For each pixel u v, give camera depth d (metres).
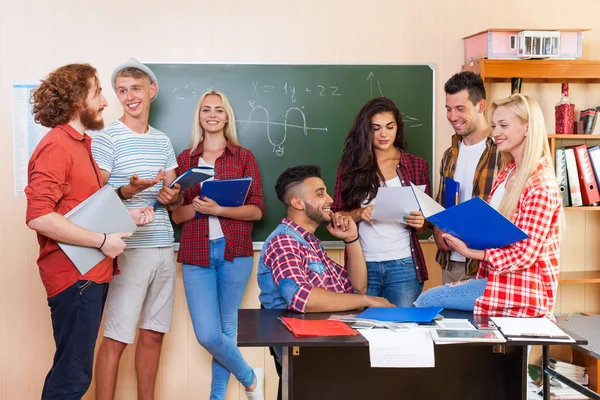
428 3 3.61
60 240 2.45
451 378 2.27
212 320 3.25
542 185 2.22
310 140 3.57
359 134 3.02
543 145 2.31
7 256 3.47
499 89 3.62
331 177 3.59
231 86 3.52
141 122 3.14
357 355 2.24
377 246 3.01
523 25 3.65
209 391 3.57
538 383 3.37
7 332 3.50
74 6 3.45
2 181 3.45
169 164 3.23
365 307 2.38
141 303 3.10
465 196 2.95
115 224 2.60
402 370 2.26
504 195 2.36
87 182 2.59
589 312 3.69
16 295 3.49
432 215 2.23
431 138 3.60
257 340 1.91
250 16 3.54
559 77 3.35
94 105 2.61
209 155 3.36
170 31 3.51
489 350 2.26
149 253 3.09
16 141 3.45
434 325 2.08
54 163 2.47
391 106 3.03
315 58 3.57
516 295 2.26
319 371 2.23
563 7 3.67
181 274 3.54
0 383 3.51
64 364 2.55
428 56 3.61
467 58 3.57
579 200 3.38
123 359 3.51
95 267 2.57
